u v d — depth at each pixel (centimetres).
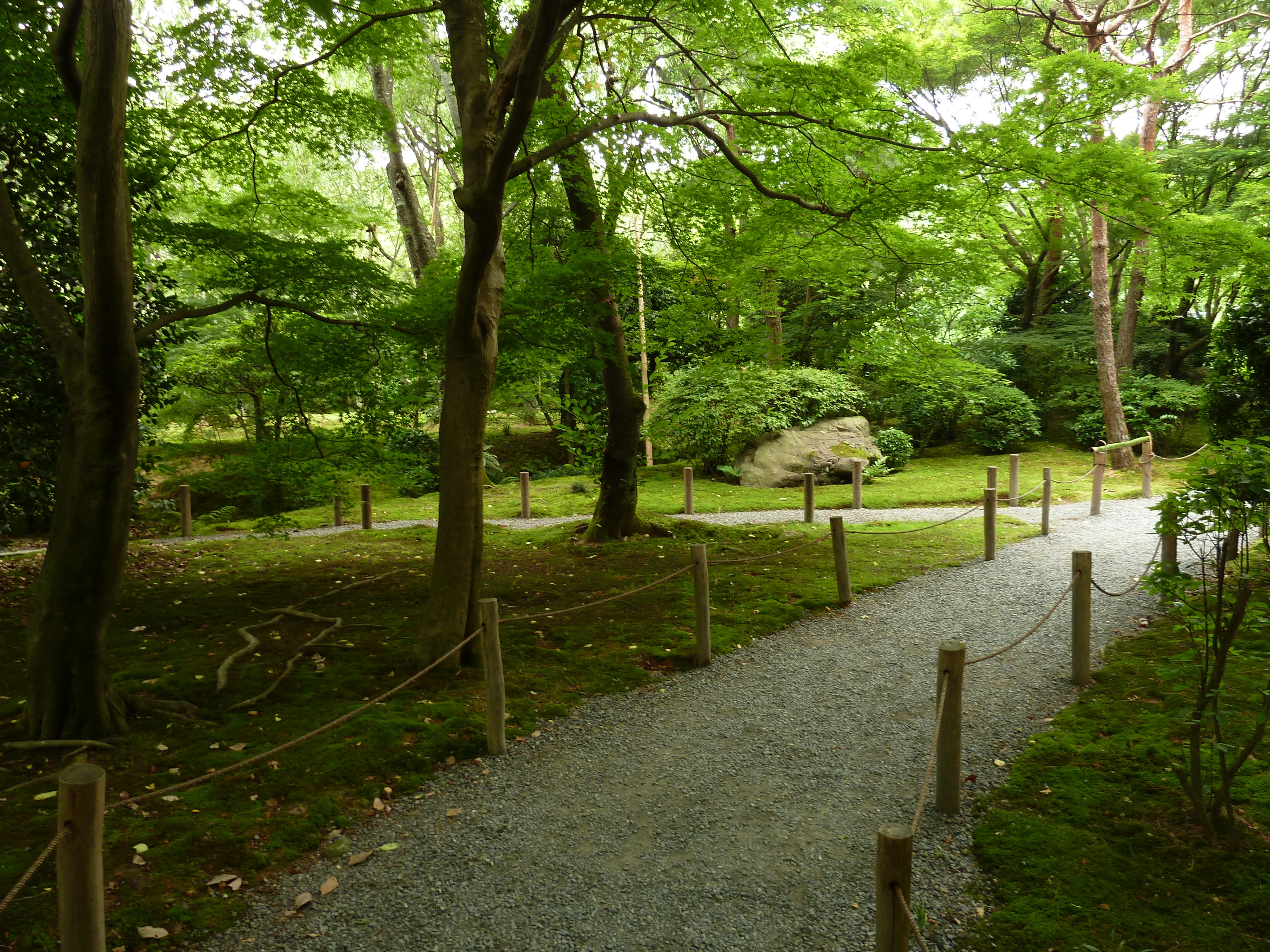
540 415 2706
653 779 467
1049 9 1873
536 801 444
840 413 1805
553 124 749
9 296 792
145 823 407
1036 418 2006
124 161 453
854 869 371
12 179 783
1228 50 1638
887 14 1438
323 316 757
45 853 274
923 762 475
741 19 714
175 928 332
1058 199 697
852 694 584
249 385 1562
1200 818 373
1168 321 2109
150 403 988
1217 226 627
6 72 641
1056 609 743
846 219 716
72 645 501
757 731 529
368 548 1152
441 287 802
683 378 1883
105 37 423
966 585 864
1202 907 328
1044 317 2183
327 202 874
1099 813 403
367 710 552
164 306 948
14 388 786
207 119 760
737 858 383
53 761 476
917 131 655
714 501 1519
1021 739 494
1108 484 1559
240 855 384
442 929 334
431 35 1134
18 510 938
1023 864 362
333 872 377
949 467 1842
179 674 627
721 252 827
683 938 325
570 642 706
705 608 650
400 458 920
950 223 746
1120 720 511
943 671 413
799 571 944
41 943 316
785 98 666
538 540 1169
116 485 493
